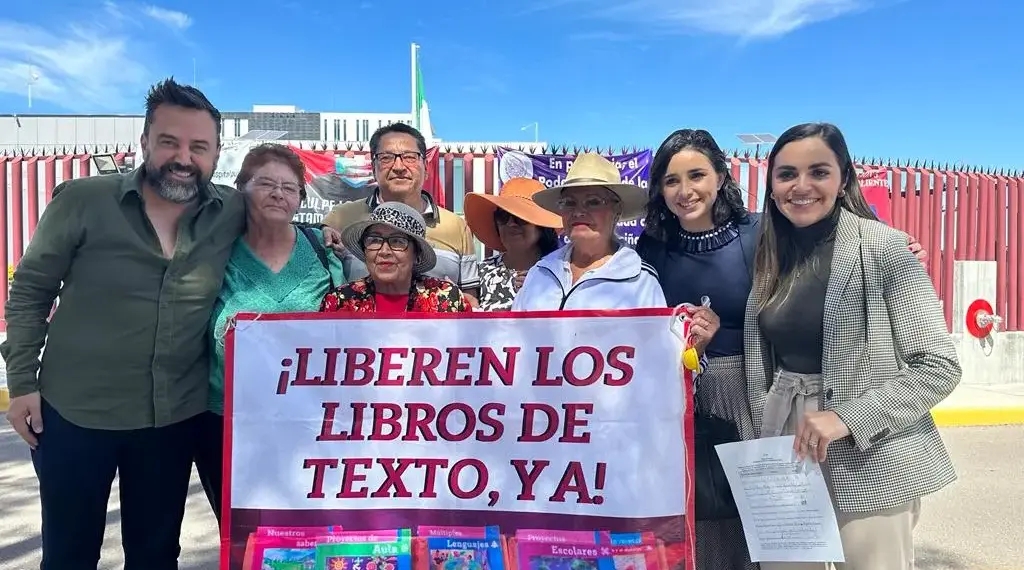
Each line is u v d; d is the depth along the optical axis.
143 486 2.80
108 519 4.53
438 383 2.49
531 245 3.78
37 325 2.69
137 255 2.67
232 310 2.83
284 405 2.51
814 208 2.33
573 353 2.45
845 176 2.39
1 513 4.67
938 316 2.21
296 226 3.23
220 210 2.88
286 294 2.94
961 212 9.12
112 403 2.68
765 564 2.45
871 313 2.26
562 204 2.82
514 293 3.64
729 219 2.90
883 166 9.03
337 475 2.49
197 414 2.85
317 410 2.51
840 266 2.31
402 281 2.84
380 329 2.52
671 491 2.38
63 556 2.72
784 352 2.46
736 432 2.67
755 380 2.53
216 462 2.94
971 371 9.08
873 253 2.27
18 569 3.81
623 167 7.81
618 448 2.41
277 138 7.78
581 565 2.39
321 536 2.48
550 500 2.44
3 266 8.20
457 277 3.81
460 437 2.48
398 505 2.48
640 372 2.41
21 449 6.16
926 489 2.24
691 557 2.36
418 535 2.47
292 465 2.50
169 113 2.63
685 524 2.37
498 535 2.45
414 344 2.51
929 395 2.15
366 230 2.78
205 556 4.12
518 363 2.48
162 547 2.86
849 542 2.30
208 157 2.73
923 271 2.25
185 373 2.79
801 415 2.38
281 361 2.52
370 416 2.51
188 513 4.83
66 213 2.65
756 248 2.54
